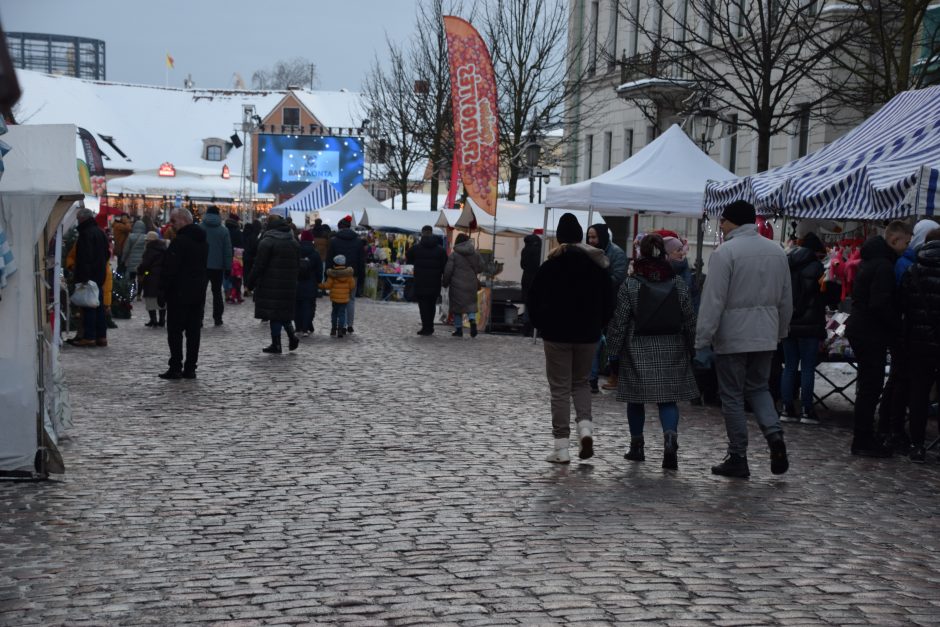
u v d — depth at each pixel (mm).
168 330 13125
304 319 20297
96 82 108250
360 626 4527
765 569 5602
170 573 5348
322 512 6727
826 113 24219
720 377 8398
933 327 9133
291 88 109938
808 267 11305
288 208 43406
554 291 8555
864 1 22594
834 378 14039
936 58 20156
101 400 11336
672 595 5051
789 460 9219
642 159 18109
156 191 55469
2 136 7996
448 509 6855
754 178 13250
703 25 29531
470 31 22094
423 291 20969
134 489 7340
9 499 7004
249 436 9461
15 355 7547
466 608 4781
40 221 7602
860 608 4953
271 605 4820
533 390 13250
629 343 8633
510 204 27312
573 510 6898
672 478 8156
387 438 9523
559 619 4641
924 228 10844
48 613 4699
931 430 11297
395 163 49812
